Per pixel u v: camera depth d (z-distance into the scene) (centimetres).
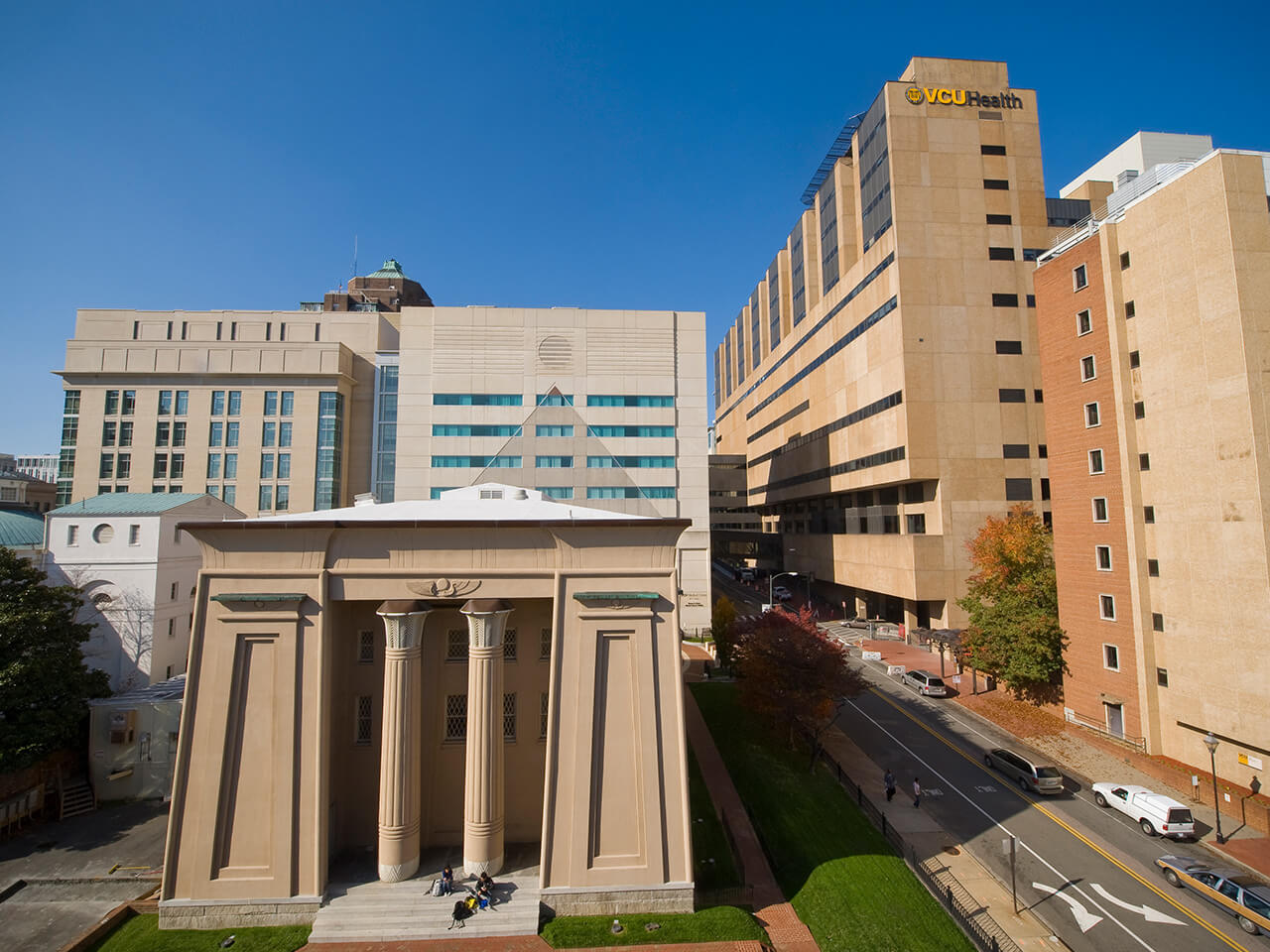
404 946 1844
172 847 1980
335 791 2255
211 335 8294
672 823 2059
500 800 2145
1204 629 2978
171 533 4003
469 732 2122
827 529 8294
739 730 3812
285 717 2033
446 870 2008
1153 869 2422
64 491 7306
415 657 2144
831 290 7769
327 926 1897
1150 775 3136
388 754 2086
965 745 3688
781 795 2964
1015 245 6116
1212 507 2944
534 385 6475
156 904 2059
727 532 12056
